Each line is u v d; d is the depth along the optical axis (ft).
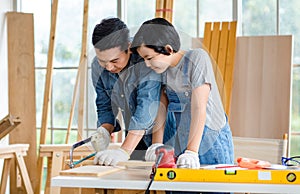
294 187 7.66
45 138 17.52
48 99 17.61
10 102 17.83
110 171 8.60
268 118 15.30
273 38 15.34
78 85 8.45
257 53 15.49
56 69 18.47
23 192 16.65
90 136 8.72
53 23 17.70
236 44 15.72
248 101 15.53
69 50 18.30
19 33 17.88
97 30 8.02
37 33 18.90
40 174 17.19
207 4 16.47
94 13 17.84
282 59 15.24
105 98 8.59
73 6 18.24
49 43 17.69
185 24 16.75
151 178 7.94
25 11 18.94
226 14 16.24
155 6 16.62
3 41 18.19
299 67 15.53
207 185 7.77
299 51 15.52
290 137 15.35
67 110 18.30
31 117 17.78
